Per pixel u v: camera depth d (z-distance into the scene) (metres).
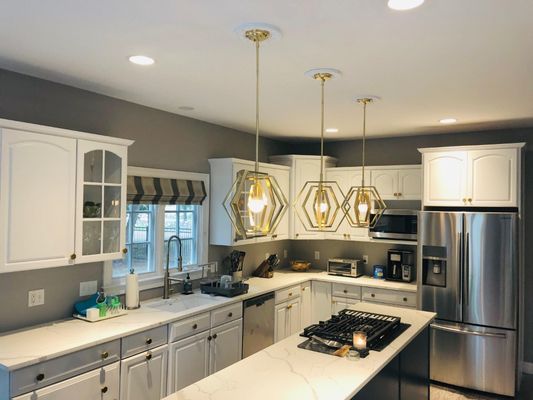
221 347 3.79
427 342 3.37
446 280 4.25
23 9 1.91
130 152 3.70
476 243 4.11
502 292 4.00
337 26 2.04
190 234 4.44
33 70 2.82
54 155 2.80
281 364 2.35
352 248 5.61
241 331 4.05
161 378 3.21
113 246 3.25
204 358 3.60
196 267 4.42
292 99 3.50
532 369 4.58
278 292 4.61
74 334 2.81
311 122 4.47
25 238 2.65
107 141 3.14
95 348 2.72
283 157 5.39
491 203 4.17
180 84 3.11
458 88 3.10
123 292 3.64
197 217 4.48
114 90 3.29
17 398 2.32
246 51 2.40
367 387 2.30
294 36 2.17
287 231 5.32
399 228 4.83
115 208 3.25
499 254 4.01
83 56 2.53
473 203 4.24
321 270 5.77
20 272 2.94
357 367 2.31
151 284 3.90
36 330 2.89
